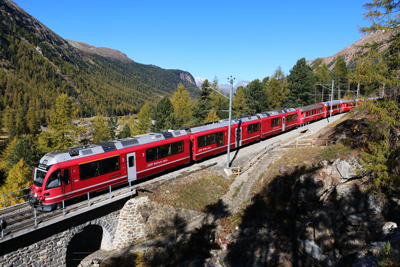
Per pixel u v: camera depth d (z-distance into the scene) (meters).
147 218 18.08
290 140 30.38
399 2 13.69
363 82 15.02
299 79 59.09
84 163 15.81
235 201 20.27
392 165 14.52
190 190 20.56
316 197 16.69
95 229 20.72
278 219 17.30
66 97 34.62
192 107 61.28
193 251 16.70
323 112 44.72
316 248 14.30
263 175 21.56
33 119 117.75
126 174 18.11
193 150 23.42
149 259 16.17
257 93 55.69
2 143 93.25
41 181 14.62
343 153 18.03
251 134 29.75
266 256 15.17
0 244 12.51
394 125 14.64
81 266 16.55
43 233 14.03
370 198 15.16
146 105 69.06
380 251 10.70
